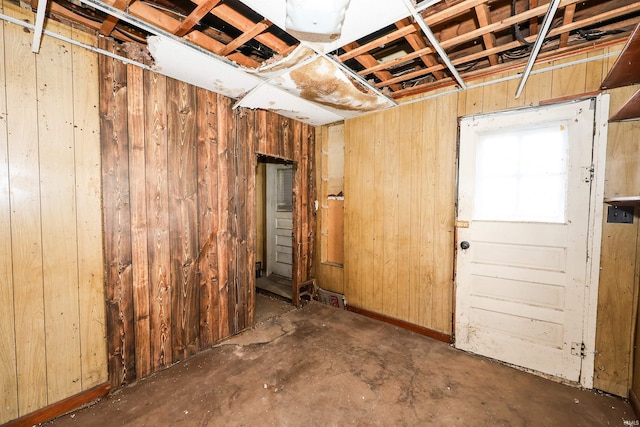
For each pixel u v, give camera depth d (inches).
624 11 58.7
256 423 64.9
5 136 59.3
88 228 71.1
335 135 145.1
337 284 141.6
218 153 101.0
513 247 88.4
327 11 52.8
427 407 70.2
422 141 108.2
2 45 58.4
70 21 66.9
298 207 138.2
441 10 62.4
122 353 77.4
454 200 100.7
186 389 76.6
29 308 62.9
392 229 117.6
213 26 77.9
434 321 106.6
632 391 71.4
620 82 70.9
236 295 108.7
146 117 81.4
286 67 79.0
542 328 83.8
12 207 60.6
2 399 60.1
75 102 68.4
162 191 85.6
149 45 68.9
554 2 53.2
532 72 84.8
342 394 74.7
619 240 74.1
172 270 88.5
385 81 95.9
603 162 74.7
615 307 74.7
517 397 74.1
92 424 64.4
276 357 92.6
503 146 90.8
